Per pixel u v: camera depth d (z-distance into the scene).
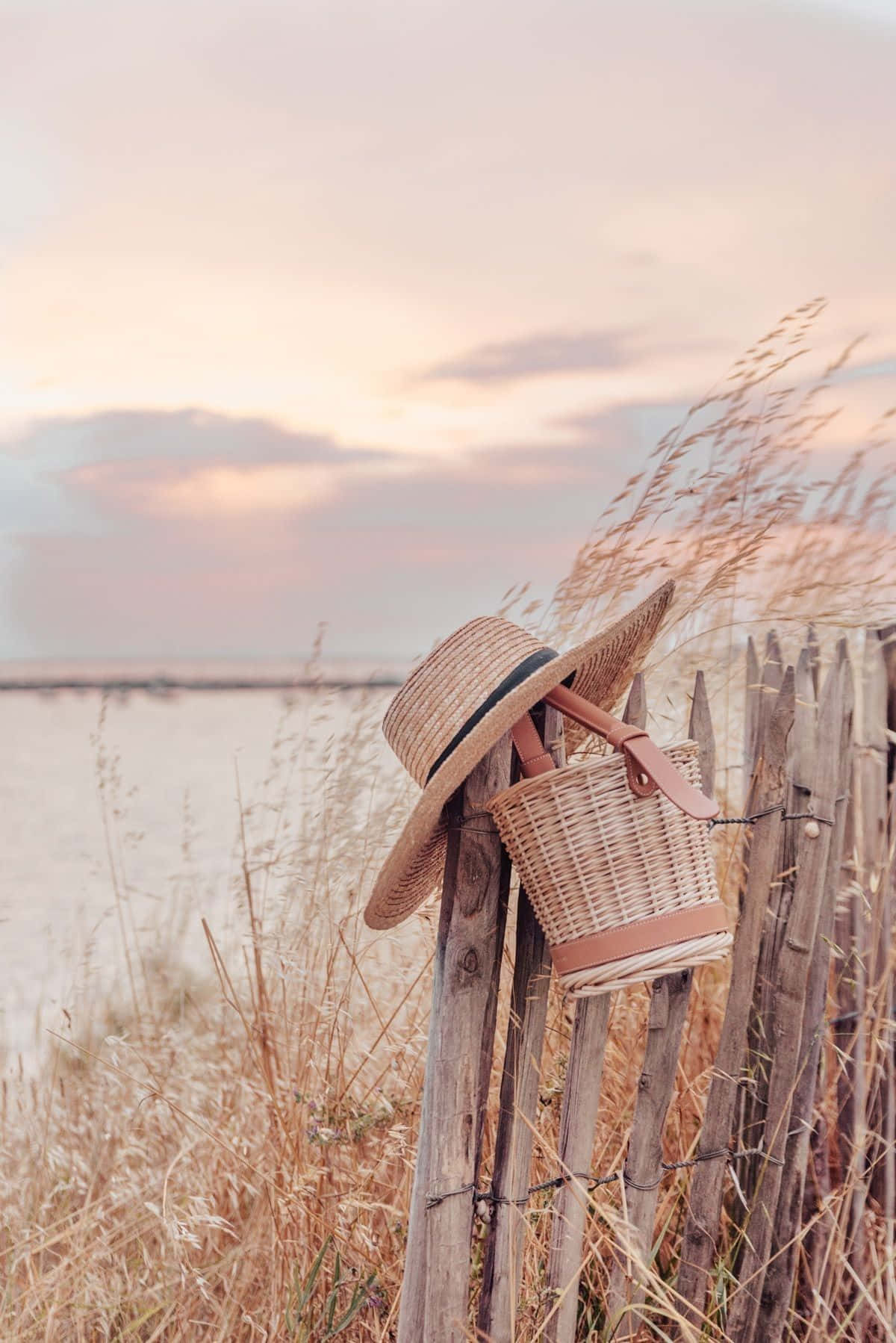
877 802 2.52
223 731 33.66
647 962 1.79
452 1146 1.96
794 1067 2.20
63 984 4.56
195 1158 3.03
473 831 1.96
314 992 2.96
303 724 3.31
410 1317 2.06
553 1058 2.51
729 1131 2.17
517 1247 2.05
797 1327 2.39
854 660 2.72
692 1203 2.19
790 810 2.23
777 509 2.93
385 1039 3.06
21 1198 2.94
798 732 2.22
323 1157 2.60
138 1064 3.42
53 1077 3.35
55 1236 2.60
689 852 1.86
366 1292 2.30
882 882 2.42
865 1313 2.32
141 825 12.85
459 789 1.99
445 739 1.89
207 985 4.29
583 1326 2.27
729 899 2.70
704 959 1.81
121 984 4.26
